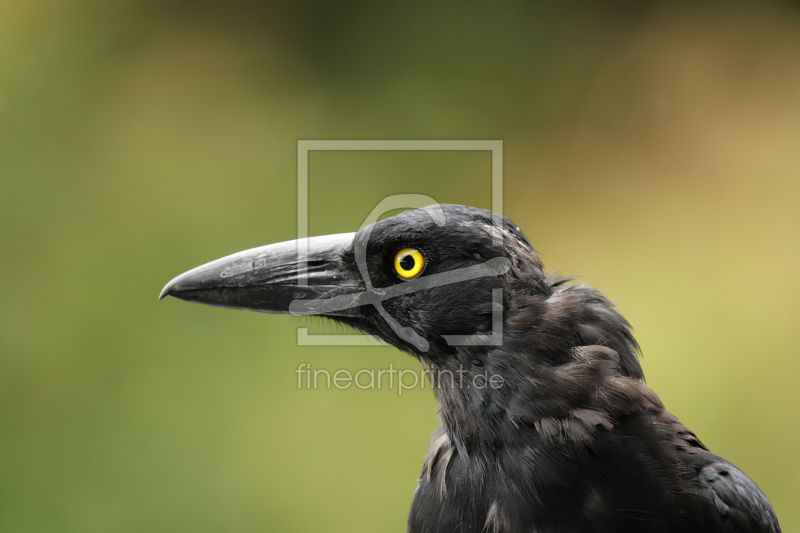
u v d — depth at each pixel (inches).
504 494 189.2
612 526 180.4
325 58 637.9
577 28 661.3
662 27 670.5
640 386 190.9
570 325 192.2
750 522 183.5
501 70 641.0
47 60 608.7
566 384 187.3
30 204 551.8
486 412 192.5
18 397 469.7
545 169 623.2
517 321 192.4
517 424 188.9
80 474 447.8
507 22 648.4
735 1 673.0
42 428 459.5
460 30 651.5
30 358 481.4
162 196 564.1
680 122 644.7
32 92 598.5
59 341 485.1
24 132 584.1
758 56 660.1
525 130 629.6
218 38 636.7
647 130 639.8
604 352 190.5
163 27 631.2
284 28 643.5
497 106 629.9
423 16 648.4
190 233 547.8
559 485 183.6
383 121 610.5
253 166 582.6
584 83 650.8
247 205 563.2
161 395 466.3
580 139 634.2
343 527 435.2
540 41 650.8
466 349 196.1
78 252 530.3
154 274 527.8
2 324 490.0
